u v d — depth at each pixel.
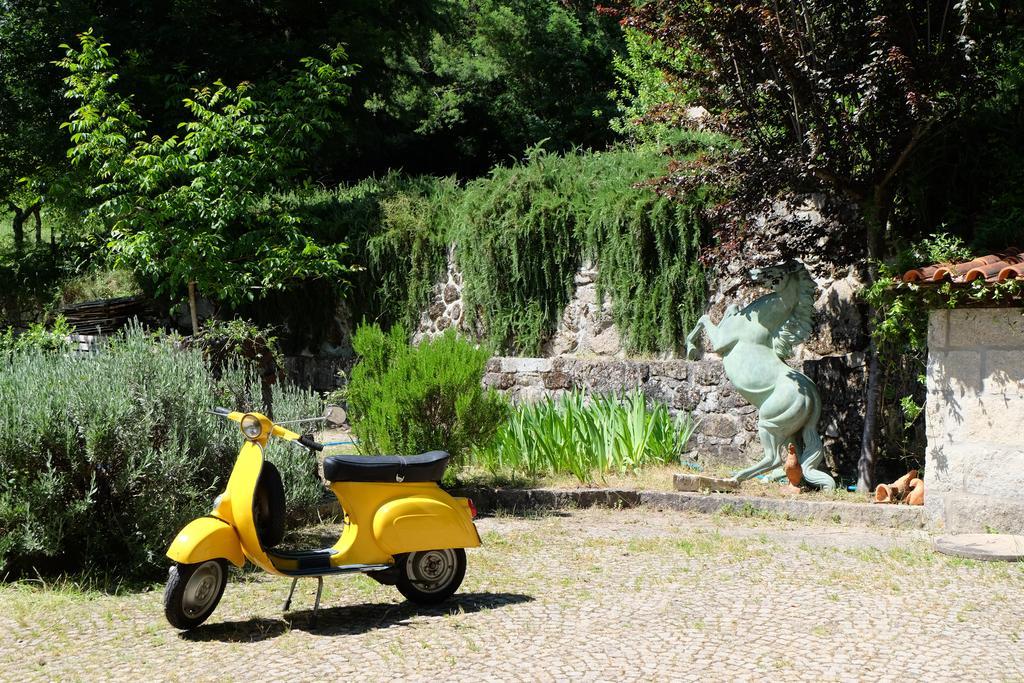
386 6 21.33
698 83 10.34
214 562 5.53
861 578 6.50
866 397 10.78
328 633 5.40
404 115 26.19
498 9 27.48
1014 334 8.02
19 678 4.71
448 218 15.80
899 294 8.81
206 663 4.89
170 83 17.41
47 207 19.70
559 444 10.30
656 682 4.46
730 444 11.66
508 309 14.68
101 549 6.94
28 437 6.64
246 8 19.86
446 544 5.91
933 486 8.38
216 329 12.41
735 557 7.18
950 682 4.43
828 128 9.64
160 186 15.14
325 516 8.70
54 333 12.09
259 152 14.98
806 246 10.51
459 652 4.97
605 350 13.75
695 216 12.73
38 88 18.62
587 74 26.89
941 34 9.20
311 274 16.19
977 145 10.54
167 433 7.18
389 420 9.45
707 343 12.80
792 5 9.45
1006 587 6.25
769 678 4.49
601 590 6.25
